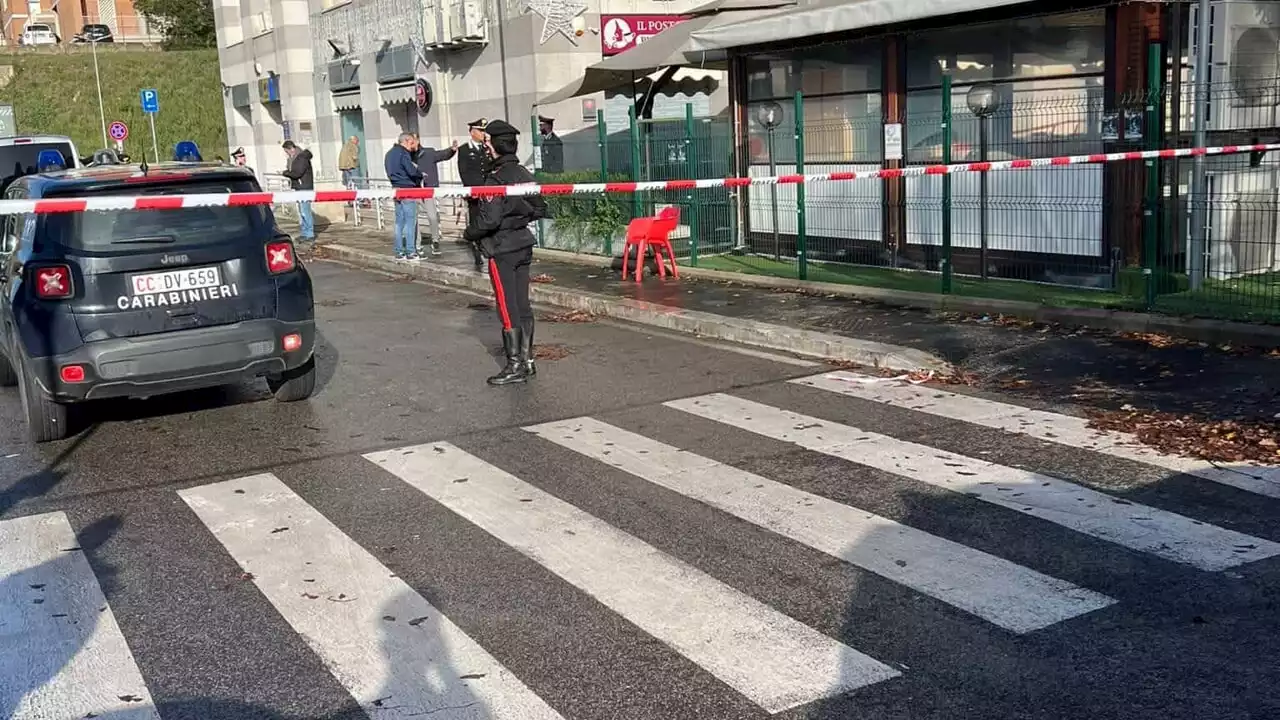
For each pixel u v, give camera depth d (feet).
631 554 16.92
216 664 13.85
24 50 163.53
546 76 67.31
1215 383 24.84
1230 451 20.29
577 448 22.80
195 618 15.23
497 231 28.60
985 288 37.88
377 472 21.71
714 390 27.55
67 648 14.42
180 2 185.88
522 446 23.13
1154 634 13.69
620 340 35.12
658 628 14.38
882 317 34.65
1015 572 15.66
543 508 19.17
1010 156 39.19
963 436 22.33
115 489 21.26
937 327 32.68
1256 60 35.65
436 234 63.16
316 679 13.37
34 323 23.34
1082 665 13.01
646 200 52.21
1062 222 37.47
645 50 52.11
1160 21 34.86
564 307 42.86
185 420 26.50
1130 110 33.94
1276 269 36.37
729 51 50.08
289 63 107.04
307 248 69.72
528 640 14.19
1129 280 33.99
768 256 49.93
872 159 44.70
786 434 23.16
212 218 24.88
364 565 16.90
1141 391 24.70
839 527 17.67
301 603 15.58
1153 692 12.36
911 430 22.98
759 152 49.88
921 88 42.45
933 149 42.09
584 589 15.70
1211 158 35.04
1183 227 34.63
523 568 16.55
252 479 21.54
